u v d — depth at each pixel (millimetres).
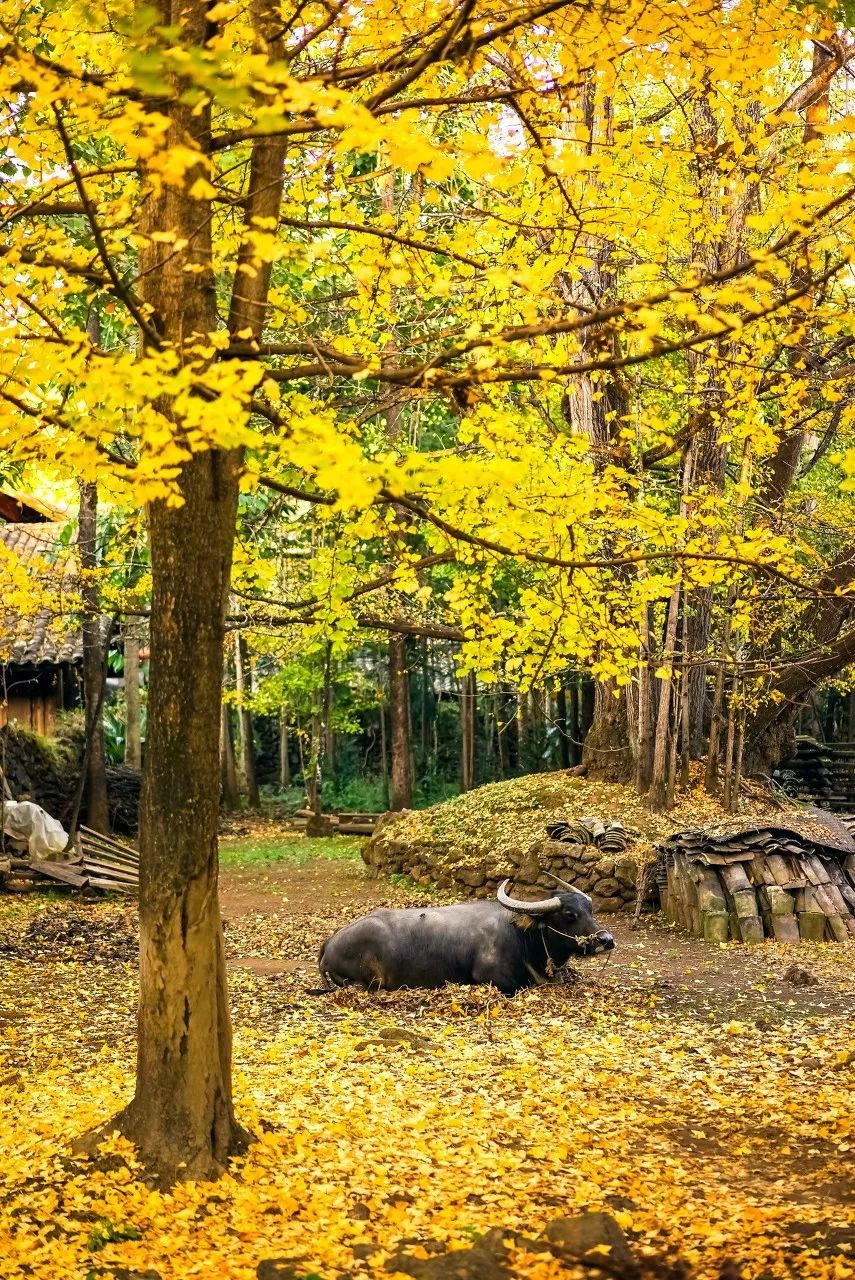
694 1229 5484
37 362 5074
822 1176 6336
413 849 18828
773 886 14688
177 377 4555
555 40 6121
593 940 11242
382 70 5746
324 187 7141
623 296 10695
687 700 18516
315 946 13961
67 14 5605
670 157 7168
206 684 6195
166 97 4875
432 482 4926
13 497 18297
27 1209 5750
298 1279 4770
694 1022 10258
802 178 5004
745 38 6109
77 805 19891
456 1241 5258
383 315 7410
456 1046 9320
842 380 7863
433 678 35000
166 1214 5750
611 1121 7422
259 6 5766
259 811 33781
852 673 21094
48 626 20891
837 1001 11094
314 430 4562
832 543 16594
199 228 5570
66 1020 10391
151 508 6121
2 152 6730
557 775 19922
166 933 6215
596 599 7438
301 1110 7398
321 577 8203
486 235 6664
